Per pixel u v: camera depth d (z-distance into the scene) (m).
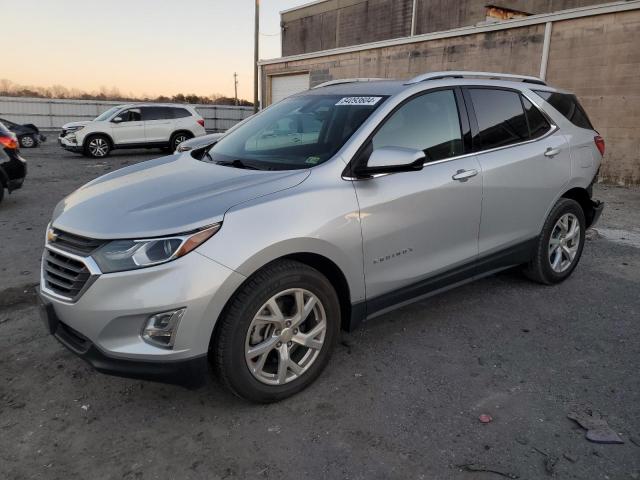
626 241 6.25
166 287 2.46
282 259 2.82
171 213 2.63
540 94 4.46
